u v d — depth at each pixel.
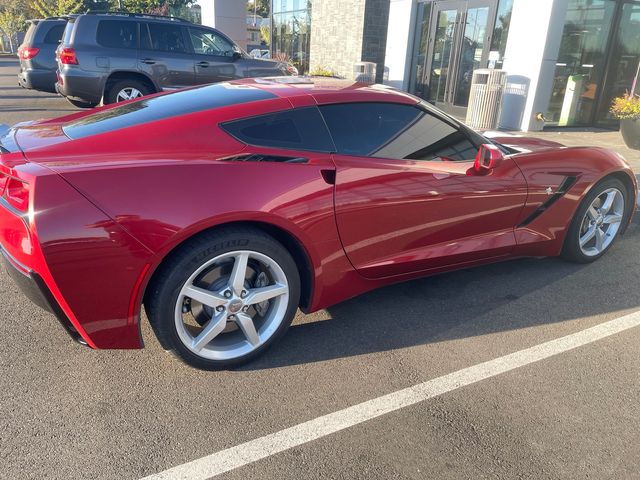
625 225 4.36
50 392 2.53
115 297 2.33
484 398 2.57
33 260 2.20
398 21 13.02
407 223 3.12
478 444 2.27
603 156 4.04
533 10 9.58
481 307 3.50
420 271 3.33
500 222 3.56
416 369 2.80
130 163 2.36
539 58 9.62
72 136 2.67
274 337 2.82
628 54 10.90
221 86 3.26
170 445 2.22
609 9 10.26
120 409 2.43
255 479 2.06
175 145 2.55
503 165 3.50
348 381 2.69
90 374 2.69
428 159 3.19
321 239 2.80
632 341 3.12
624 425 2.40
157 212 2.31
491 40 10.69
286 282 2.75
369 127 3.03
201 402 2.50
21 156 2.40
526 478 2.09
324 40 16.03
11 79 18.52
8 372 2.67
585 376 2.77
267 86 3.12
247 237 2.54
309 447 2.23
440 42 12.09
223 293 2.60
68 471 2.07
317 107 2.89
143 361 2.82
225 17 22.69
